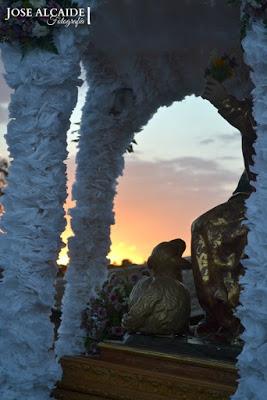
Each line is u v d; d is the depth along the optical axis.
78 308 7.93
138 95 8.48
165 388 5.71
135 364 6.22
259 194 4.61
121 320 7.29
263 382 4.45
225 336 6.39
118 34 7.70
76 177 8.27
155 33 7.63
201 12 7.04
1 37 5.52
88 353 7.33
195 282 6.74
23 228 5.46
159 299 6.48
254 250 4.55
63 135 5.64
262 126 4.66
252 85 8.08
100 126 8.30
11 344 5.43
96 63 8.24
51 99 5.55
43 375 5.39
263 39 4.66
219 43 7.74
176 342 6.27
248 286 4.55
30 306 5.44
